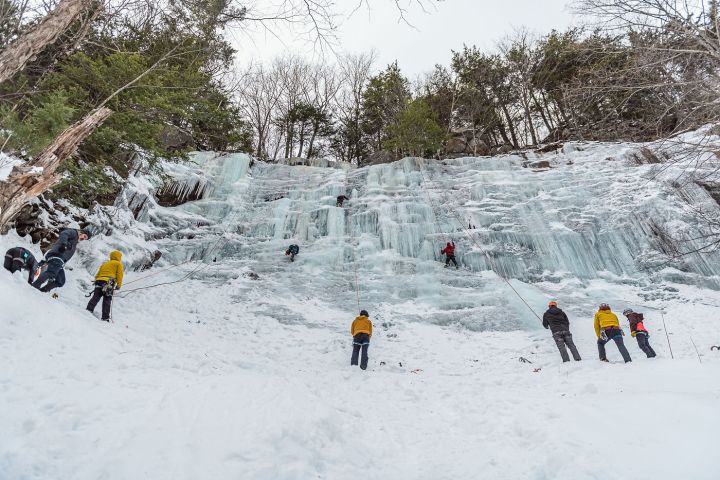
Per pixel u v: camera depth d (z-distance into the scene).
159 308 9.48
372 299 11.36
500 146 25.75
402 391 5.76
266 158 27.42
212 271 12.41
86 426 2.81
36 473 2.28
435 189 16.73
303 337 8.83
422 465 3.36
